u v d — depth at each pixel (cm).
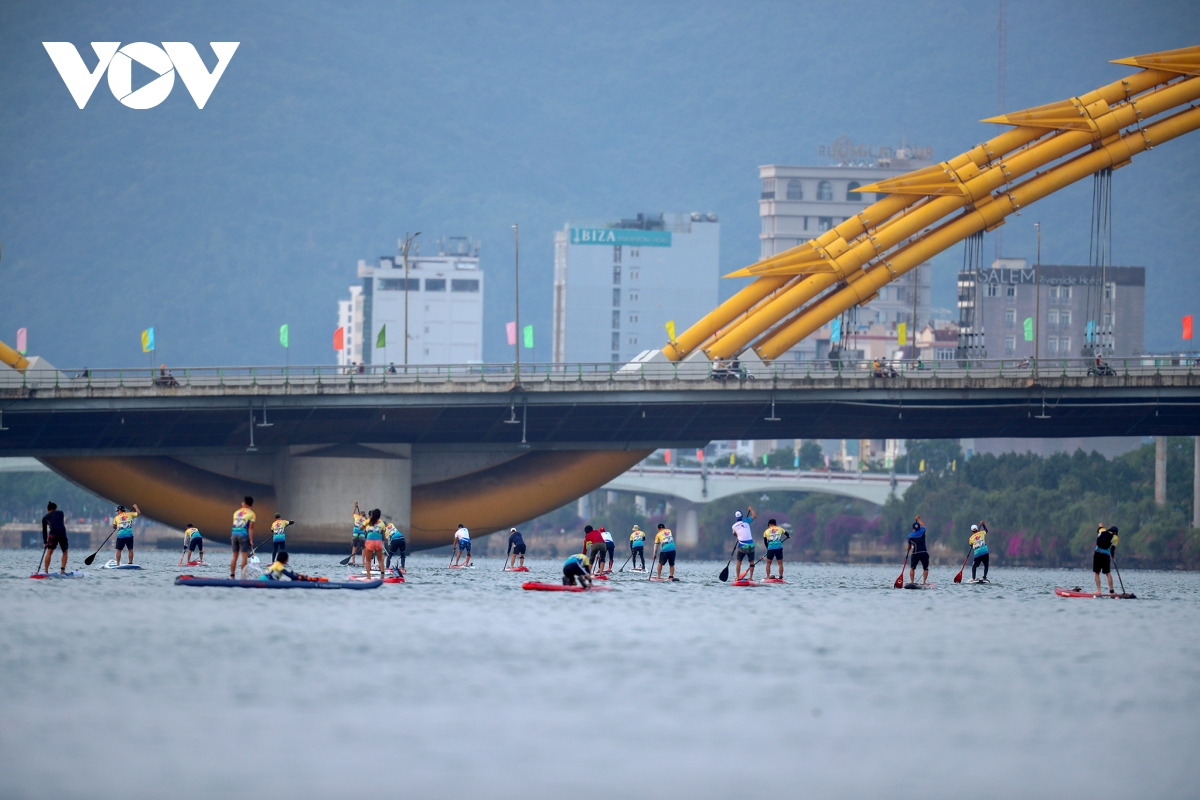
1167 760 10956
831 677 14525
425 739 11206
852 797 9769
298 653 15538
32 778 9931
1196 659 16500
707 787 9944
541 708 12500
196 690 13112
